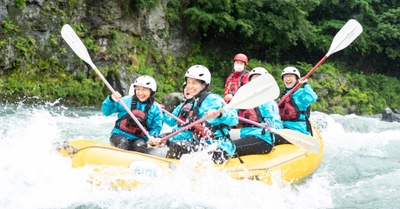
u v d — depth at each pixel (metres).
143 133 4.28
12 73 11.80
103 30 14.12
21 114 8.20
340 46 5.77
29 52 12.10
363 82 21.50
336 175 4.77
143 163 3.39
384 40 22.36
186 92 4.30
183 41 17.72
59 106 11.87
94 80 13.66
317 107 18.67
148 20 15.73
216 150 3.69
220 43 19.36
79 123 7.91
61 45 12.88
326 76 19.64
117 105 4.37
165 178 3.35
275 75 19.05
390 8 23.33
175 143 3.71
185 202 3.11
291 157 4.27
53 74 12.67
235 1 18.38
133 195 3.17
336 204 3.59
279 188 3.71
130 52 14.94
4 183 3.25
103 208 2.96
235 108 3.96
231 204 3.18
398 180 4.54
